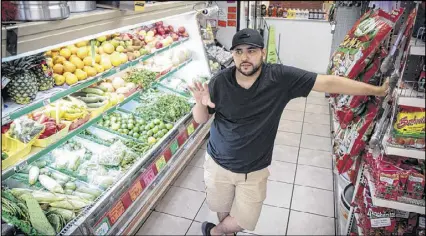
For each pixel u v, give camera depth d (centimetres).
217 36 545
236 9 522
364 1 401
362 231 215
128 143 285
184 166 377
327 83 202
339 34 539
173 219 296
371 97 224
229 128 215
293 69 207
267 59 724
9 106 191
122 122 312
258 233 278
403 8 191
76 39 166
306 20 754
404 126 164
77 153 258
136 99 361
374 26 211
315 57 782
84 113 248
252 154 218
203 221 293
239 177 224
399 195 175
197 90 205
